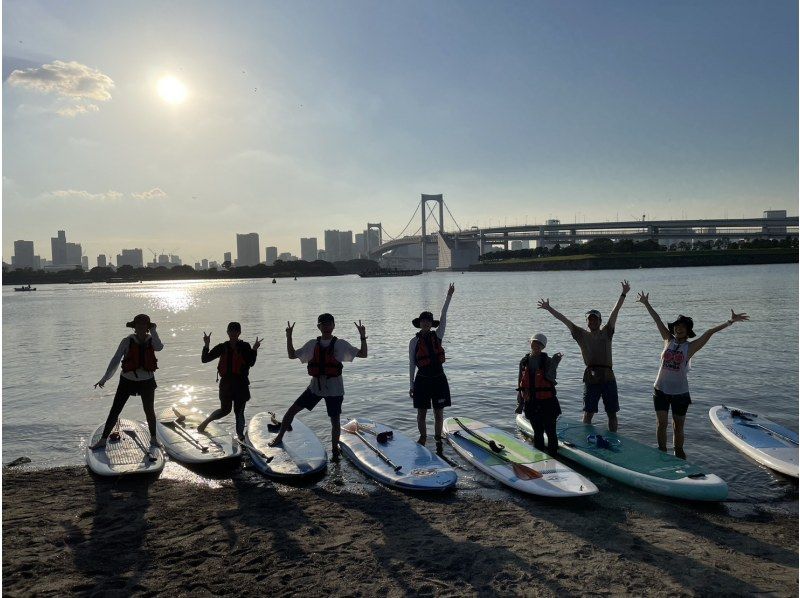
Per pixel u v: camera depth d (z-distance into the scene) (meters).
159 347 7.82
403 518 5.80
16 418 10.60
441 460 7.25
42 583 4.43
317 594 4.25
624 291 7.77
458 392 12.15
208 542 5.21
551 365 7.39
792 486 6.66
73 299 82.56
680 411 7.12
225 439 8.17
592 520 5.73
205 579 4.50
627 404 10.64
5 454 8.41
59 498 6.40
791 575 4.50
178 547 5.10
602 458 7.07
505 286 78.81
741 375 12.98
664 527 5.55
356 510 6.03
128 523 5.68
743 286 56.50
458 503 6.25
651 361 15.24
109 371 7.67
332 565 4.73
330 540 5.24
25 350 21.97
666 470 6.61
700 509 6.05
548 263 168.00
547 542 5.19
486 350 18.27
